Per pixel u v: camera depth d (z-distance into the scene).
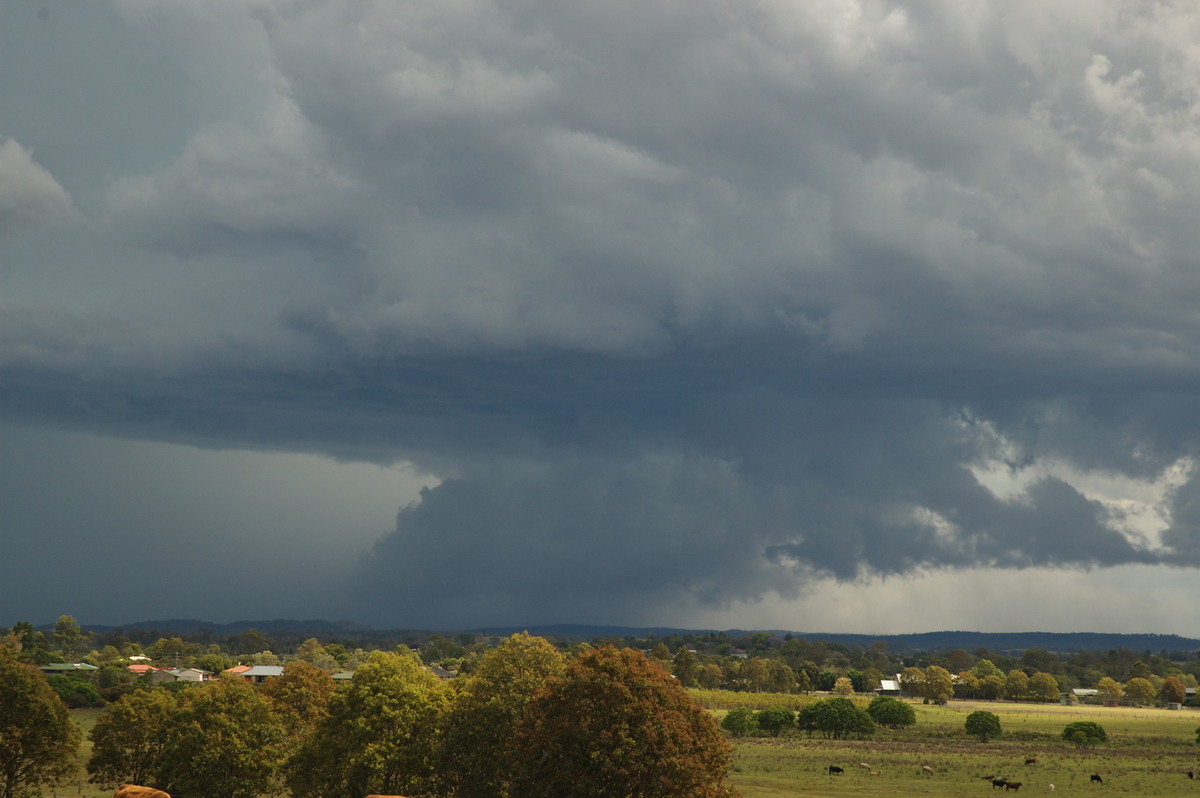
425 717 70.75
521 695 68.88
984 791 104.19
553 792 57.31
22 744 70.06
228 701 82.44
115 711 87.06
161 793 63.88
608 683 59.34
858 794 100.06
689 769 56.53
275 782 86.19
